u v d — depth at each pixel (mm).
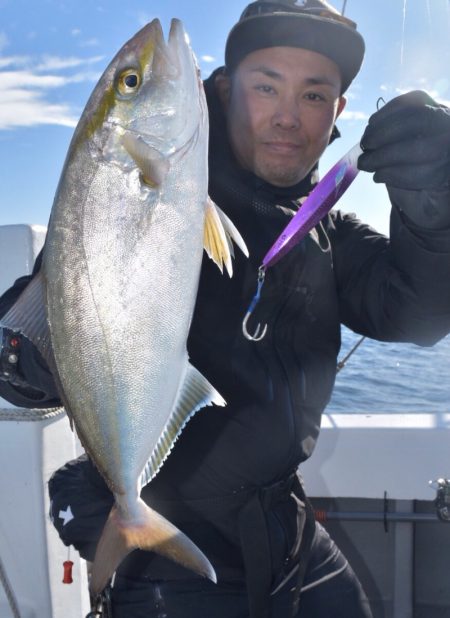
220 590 736
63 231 561
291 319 776
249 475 739
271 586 749
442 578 1196
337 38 708
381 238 858
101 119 553
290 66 708
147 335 568
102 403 575
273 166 737
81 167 557
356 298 843
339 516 1149
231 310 750
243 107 732
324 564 836
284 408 750
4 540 900
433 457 1130
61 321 566
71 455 940
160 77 555
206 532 738
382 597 1193
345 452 1145
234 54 737
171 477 735
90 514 754
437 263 685
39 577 897
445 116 600
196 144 563
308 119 726
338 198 626
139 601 732
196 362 747
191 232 565
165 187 558
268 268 748
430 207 636
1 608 911
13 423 888
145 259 560
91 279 561
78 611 936
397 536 1166
